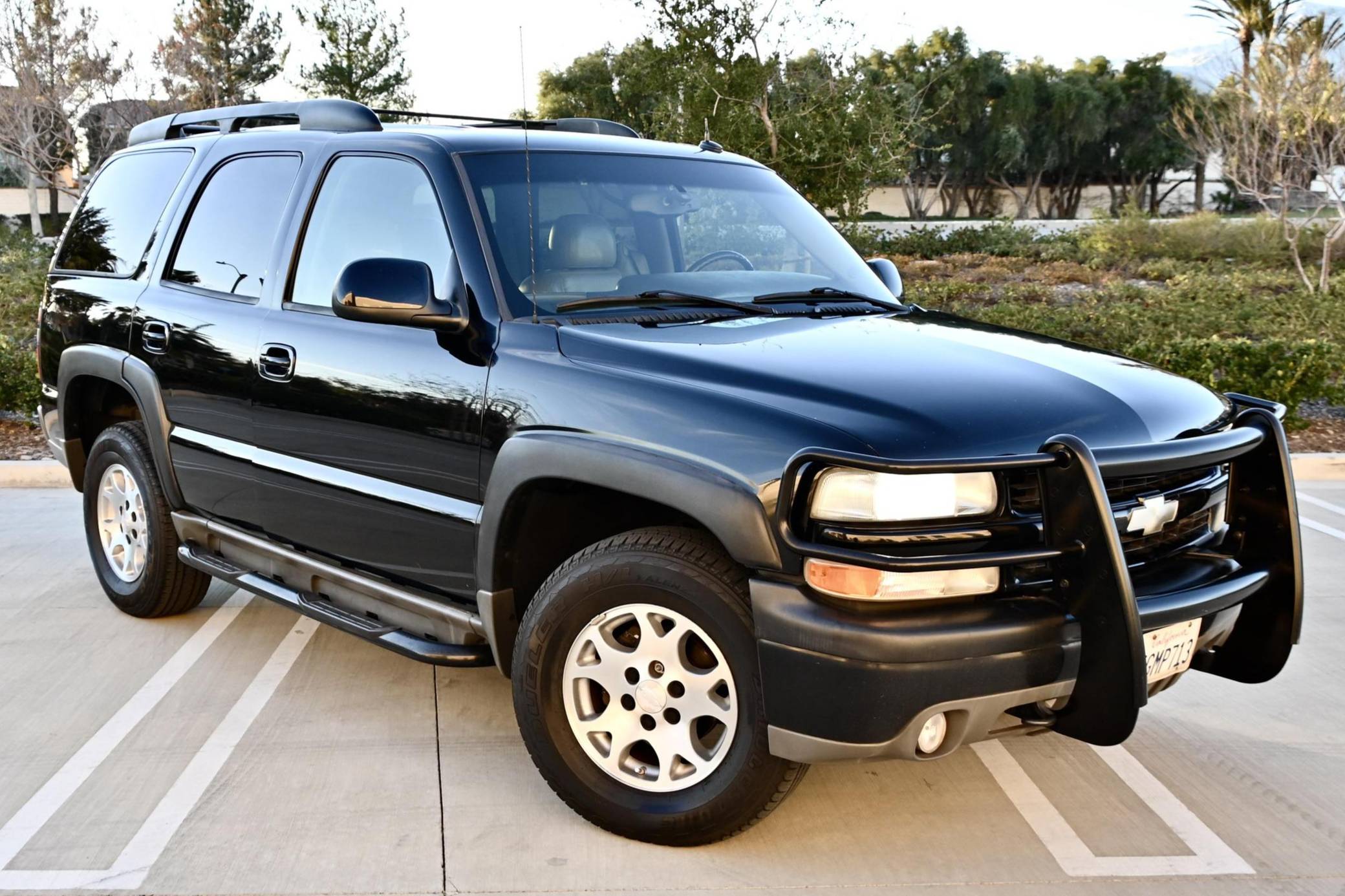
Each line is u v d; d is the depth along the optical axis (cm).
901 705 258
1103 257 2378
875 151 1341
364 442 358
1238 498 325
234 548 429
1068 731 279
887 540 261
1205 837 322
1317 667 455
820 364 298
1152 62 5688
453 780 347
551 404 308
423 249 356
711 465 276
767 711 272
